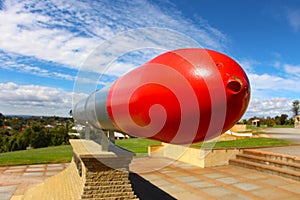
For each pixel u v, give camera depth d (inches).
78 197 187.0
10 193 292.2
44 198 247.6
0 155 550.6
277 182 332.5
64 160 496.1
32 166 452.4
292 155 394.9
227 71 64.7
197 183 327.3
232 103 64.6
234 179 348.5
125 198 180.9
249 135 770.2
